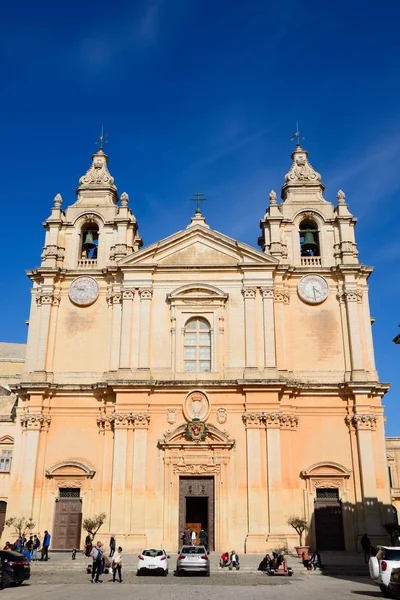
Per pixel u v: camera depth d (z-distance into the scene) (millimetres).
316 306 37531
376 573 20078
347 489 33688
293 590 21328
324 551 32375
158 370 35750
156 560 26125
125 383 34625
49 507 34000
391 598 18875
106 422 35125
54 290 38375
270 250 38656
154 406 34812
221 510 32750
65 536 33531
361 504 33219
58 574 26734
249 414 34125
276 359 35844
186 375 35500
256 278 37250
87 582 24078
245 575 26375
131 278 37656
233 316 36781
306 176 41469
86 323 37688
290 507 33125
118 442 33969
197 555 26109
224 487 33188
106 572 27031
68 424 35562
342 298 37562
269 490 32688
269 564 27094
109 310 37844
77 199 41469
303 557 28453
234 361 35812
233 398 34781
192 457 33781
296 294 37844
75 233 40156
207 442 33844
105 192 41281
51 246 39469
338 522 33312
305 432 34906
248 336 36000
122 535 32125
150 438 34250
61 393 35969
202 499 34500
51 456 34969
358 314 37094
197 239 38625
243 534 32406
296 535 32719
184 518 33062
